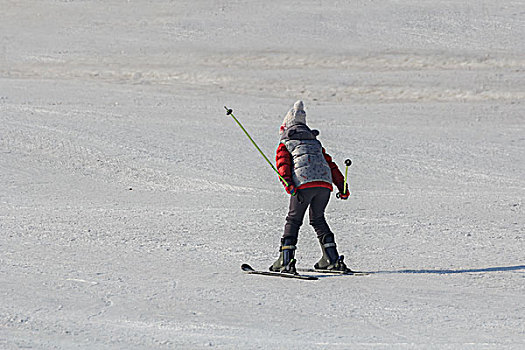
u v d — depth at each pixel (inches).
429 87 4190.5
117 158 1918.1
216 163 1897.1
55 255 965.2
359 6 6328.7
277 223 1230.9
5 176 1696.6
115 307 729.6
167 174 1752.0
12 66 5032.0
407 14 5999.0
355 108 3368.6
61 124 2423.7
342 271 909.8
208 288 816.9
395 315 725.3
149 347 610.5
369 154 2126.0
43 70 4916.3
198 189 1604.3
